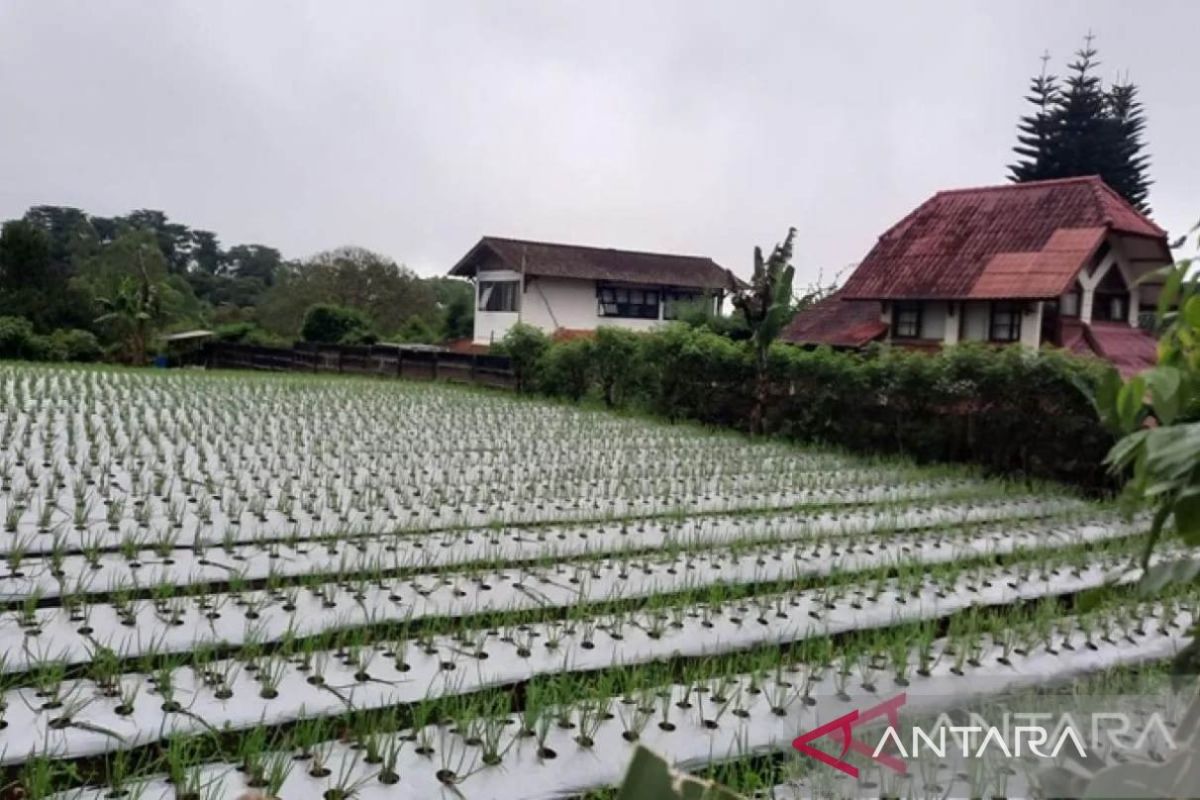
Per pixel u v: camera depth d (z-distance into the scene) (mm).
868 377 12344
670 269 31469
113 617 4316
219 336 28547
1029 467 10758
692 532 7008
